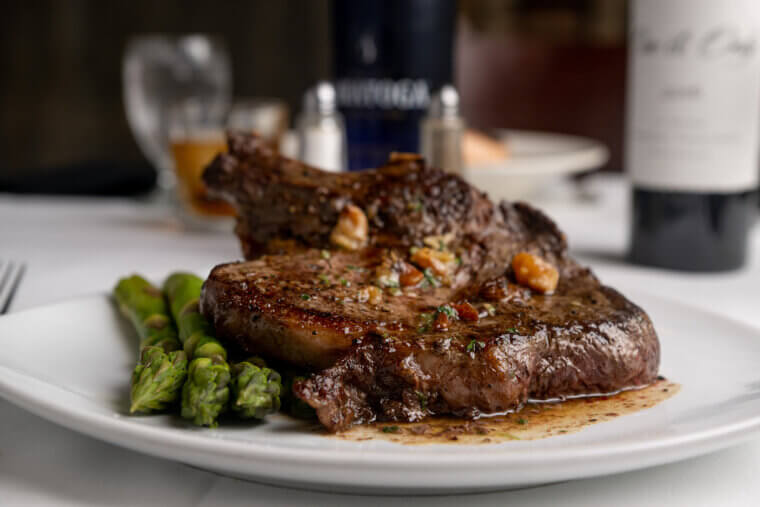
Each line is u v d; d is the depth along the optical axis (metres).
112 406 0.38
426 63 0.72
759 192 0.87
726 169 0.61
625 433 0.36
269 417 0.38
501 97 1.44
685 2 0.59
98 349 0.44
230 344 0.40
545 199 0.90
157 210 0.87
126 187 1.00
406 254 0.44
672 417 0.38
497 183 0.74
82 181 1.00
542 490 0.35
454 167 0.65
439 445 0.36
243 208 0.48
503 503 0.35
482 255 0.45
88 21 1.59
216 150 0.74
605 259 0.66
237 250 0.69
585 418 0.38
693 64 0.60
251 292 0.40
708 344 0.45
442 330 0.39
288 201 0.47
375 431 0.37
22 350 0.42
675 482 0.36
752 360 0.43
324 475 0.33
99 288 0.58
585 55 1.39
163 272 0.62
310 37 1.59
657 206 0.63
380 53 0.72
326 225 0.46
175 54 0.86
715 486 0.36
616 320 0.40
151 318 0.45
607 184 1.04
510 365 0.38
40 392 0.37
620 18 1.43
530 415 0.38
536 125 1.43
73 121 1.62
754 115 0.61
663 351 0.45
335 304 0.40
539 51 1.41
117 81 1.61
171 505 0.34
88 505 0.34
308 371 0.39
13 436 0.39
